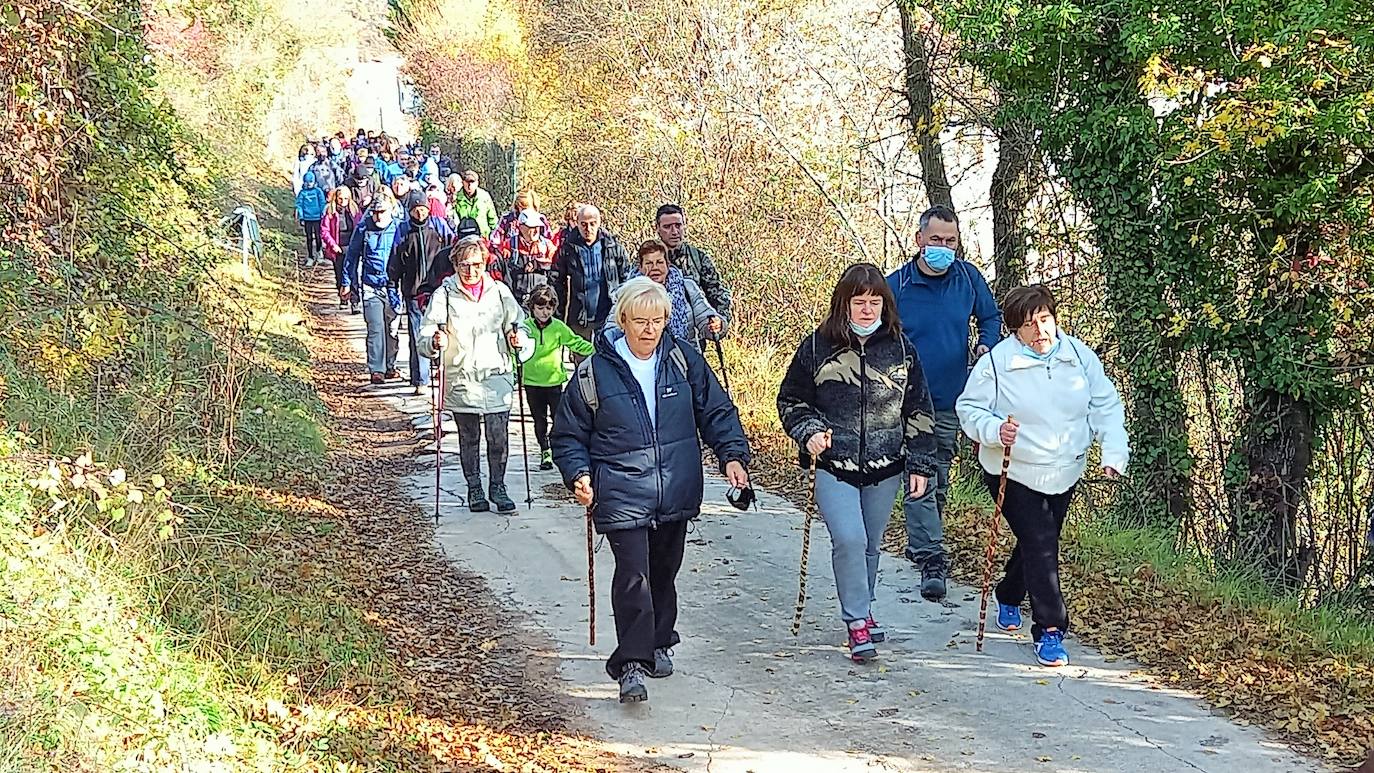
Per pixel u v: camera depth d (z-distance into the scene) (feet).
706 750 17.15
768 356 46.14
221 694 16.65
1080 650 20.57
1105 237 32.71
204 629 18.17
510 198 83.61
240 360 31.27
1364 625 24.02
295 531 24.85
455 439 35.70
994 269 37.93
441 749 16.83
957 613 22.44
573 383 18.31
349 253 43.75
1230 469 32.14
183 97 71.46
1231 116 27.78
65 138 28.12
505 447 28.73
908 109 41.63
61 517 17.90
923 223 23.29
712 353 45.24
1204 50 29.68
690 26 53.78
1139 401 32.55
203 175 44.78
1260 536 31.91
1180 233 31.40
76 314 26.03
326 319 57.16
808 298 49.49
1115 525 30.04
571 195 69.67
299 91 113.91
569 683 19.42
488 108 89.97
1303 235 30.12
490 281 28.53
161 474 23.67
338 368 46.39
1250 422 31.81
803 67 49.24
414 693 18.43
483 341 28.32
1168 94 28.68
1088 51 31.99
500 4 92.58
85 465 18.57
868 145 44.86
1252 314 30.99
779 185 50.16
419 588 23.40
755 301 50.19
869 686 19.24
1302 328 30.30
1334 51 27.17
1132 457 32.94
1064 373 19.49
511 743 17.22
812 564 25.30
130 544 19.08
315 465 30.35
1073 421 19.48
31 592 16.01
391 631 20.92
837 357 19.81
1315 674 19.40
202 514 22.89
